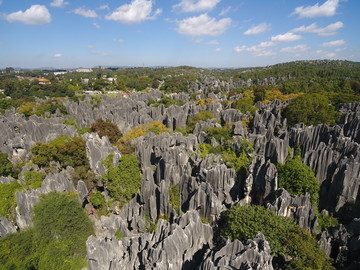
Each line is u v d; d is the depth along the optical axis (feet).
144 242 125.18
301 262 113.19
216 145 224.53
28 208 159.12
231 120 313.32
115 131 294.87
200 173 170.81
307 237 122.62
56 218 144.46
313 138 207.72
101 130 290.76
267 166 163.12
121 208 178.81
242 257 96.94
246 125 283.79
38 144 226.58
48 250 137.59
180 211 160.56
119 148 240.12
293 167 167.12
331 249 134.82
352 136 216.13
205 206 152.66
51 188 175.01
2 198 169.68
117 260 114.83
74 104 469.16
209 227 130.21
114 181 178.50
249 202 172.04
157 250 108.88
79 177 202.39
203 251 126.72
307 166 178.29
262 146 203.10
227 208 162.91
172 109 362.94
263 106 356.59
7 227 152.76
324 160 178.60
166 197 160.86
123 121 340.18
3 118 342.03
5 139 270.46
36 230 142.41
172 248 111.75
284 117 287.69
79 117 366.84
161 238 122.01
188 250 119.14
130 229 167.84
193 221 125.80
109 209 183.83
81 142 227.81
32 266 131.75
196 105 412.98
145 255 112.37
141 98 557.74
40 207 146.92
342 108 291.99
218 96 554.46
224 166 166.61
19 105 513.04
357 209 157.79
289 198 142.20
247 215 129.80
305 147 205.05
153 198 161.99
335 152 186.70
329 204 168.35
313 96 280.31
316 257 113.50
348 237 133.69
